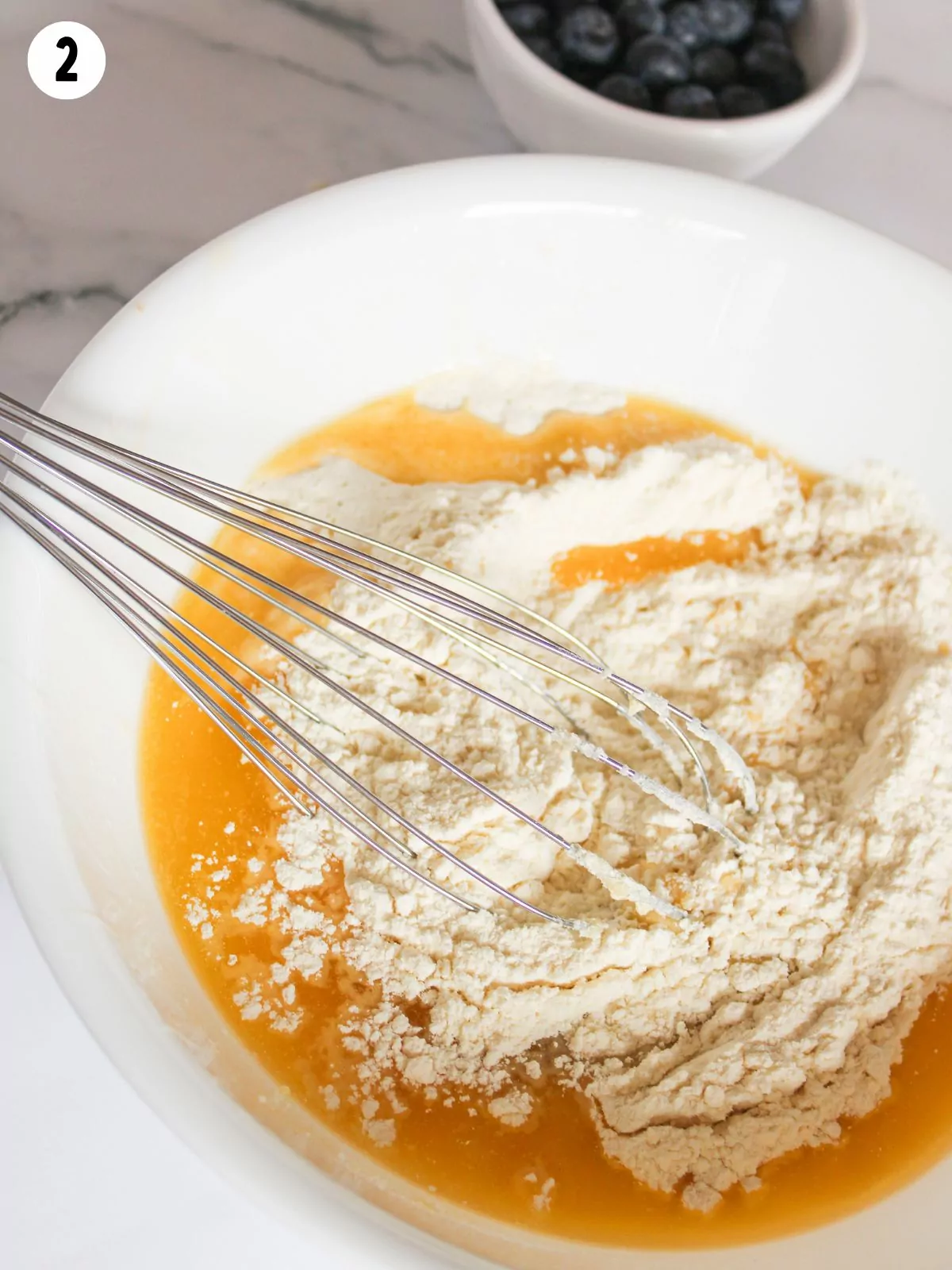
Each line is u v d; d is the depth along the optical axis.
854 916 0.23
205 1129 0.18
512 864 0.24
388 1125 0.22
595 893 0.24
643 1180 0.22
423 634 0.26
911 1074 0.23
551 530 0.28
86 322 0.32
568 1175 0.22
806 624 0.28
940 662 0.26
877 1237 0.21
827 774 0.26
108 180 0.33
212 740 0.25
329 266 0.27
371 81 0.35
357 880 0.24
